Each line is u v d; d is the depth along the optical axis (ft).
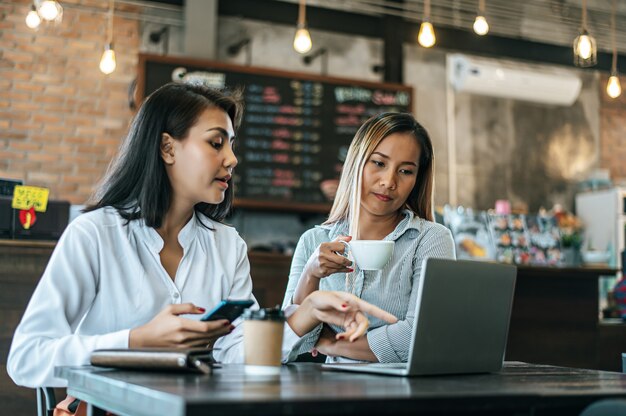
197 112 6.29
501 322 5.75
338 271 6.77
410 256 7.81
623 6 25.39
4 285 11.41
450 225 17.54
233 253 7.00
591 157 24.85
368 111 21.17
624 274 15.62
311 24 21.93
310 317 5.89
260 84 20.29
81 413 5.84
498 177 23.68
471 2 23.43
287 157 20.42
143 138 6.37
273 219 21.31
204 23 20.35
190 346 5.31
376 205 7.85
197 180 6.29
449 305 5.28
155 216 6.37
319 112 20.75
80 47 20.24
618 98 25.43
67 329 5.87
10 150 19.60
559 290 15.17
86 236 6.17
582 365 15.16
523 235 17.63
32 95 19.84
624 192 22.94
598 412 4.28
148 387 4.20
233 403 3.70
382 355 6.96
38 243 11.60
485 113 23.76
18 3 19.90
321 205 20.52
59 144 19.95
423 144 8.00
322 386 4.48
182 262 6.59
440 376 5.36
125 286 6.27
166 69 19.25
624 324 15.52
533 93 23.40
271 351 5.16
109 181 6.52
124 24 20.63
